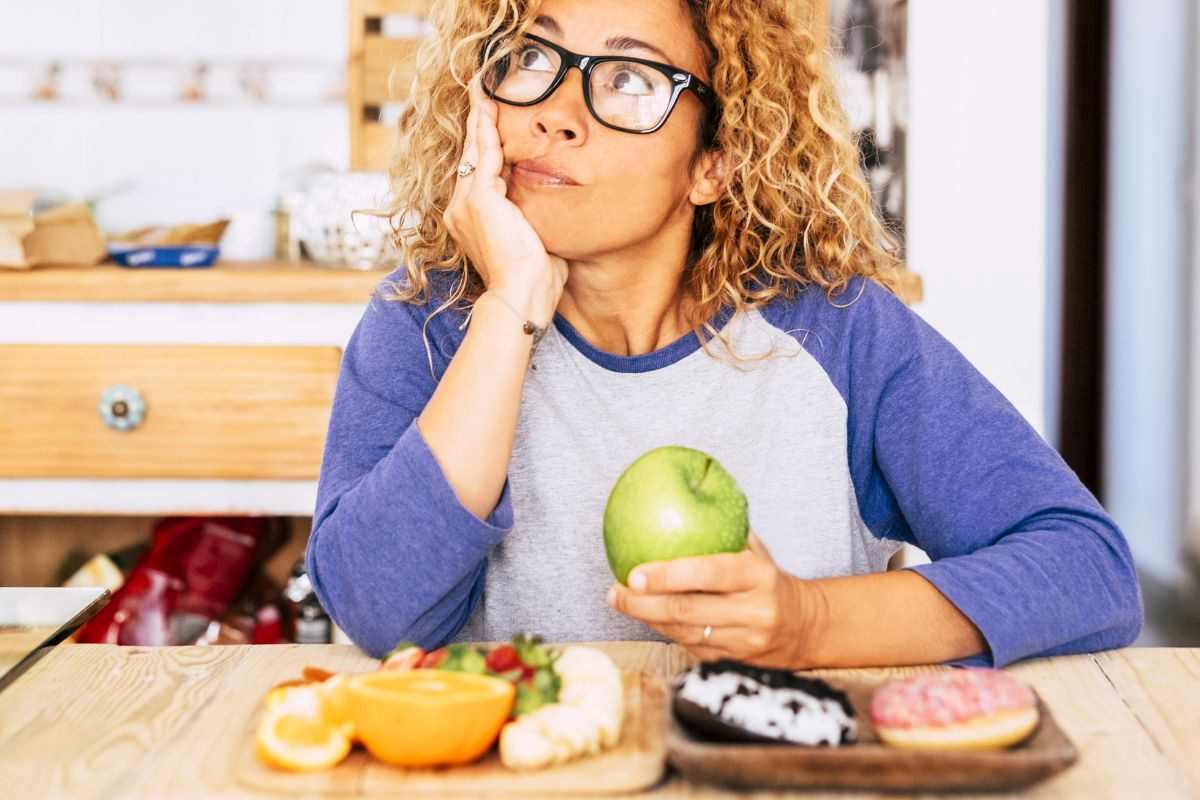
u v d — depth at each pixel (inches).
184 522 79.7
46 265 73.9
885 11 78.5
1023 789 26.5
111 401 72.0
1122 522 101.1
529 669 28.3
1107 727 30.2
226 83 85.9
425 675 27.9
